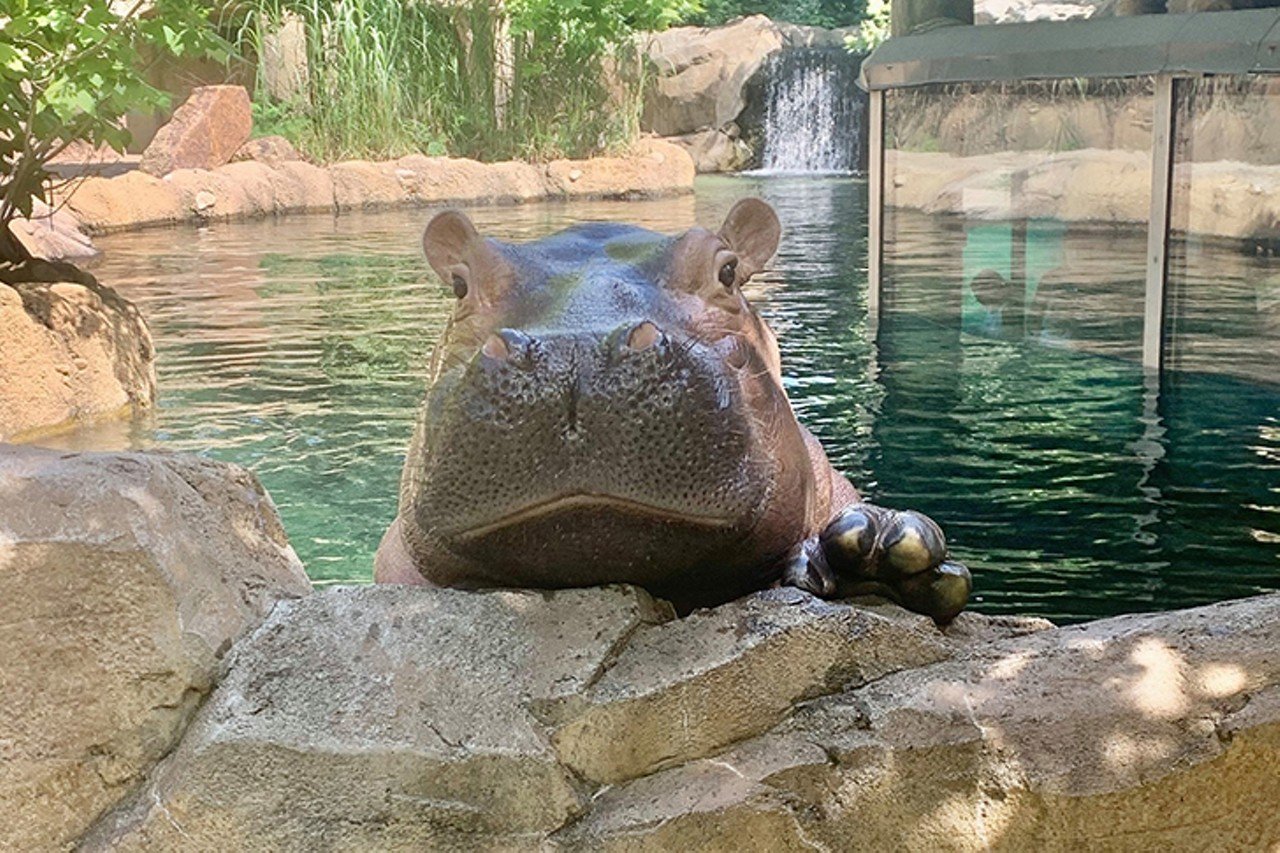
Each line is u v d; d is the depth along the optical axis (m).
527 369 3.65
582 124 34.31
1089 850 3.69
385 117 32.03
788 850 3.66
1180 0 14.24
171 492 4.08
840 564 4.17
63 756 3.71
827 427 11.20
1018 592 7.44
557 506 3.69
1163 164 13.58
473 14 34.09
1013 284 15.19
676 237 4.36
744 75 40.31
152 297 16.98
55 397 10.98
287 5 33.12
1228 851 3.72
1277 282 12.85
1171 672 3.79
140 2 12.56
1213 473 9.76
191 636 3.81
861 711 3.78
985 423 11.33
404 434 10.63
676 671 3.76
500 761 3.61
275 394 11.95
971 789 3.69
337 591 4.01
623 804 3.66
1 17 12.14
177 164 28.27
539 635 3.84
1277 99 12.81
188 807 3.60
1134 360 14.04
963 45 15.48
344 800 3.60
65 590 3.72
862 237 22.98
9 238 13.03
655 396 3.64
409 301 16.67
